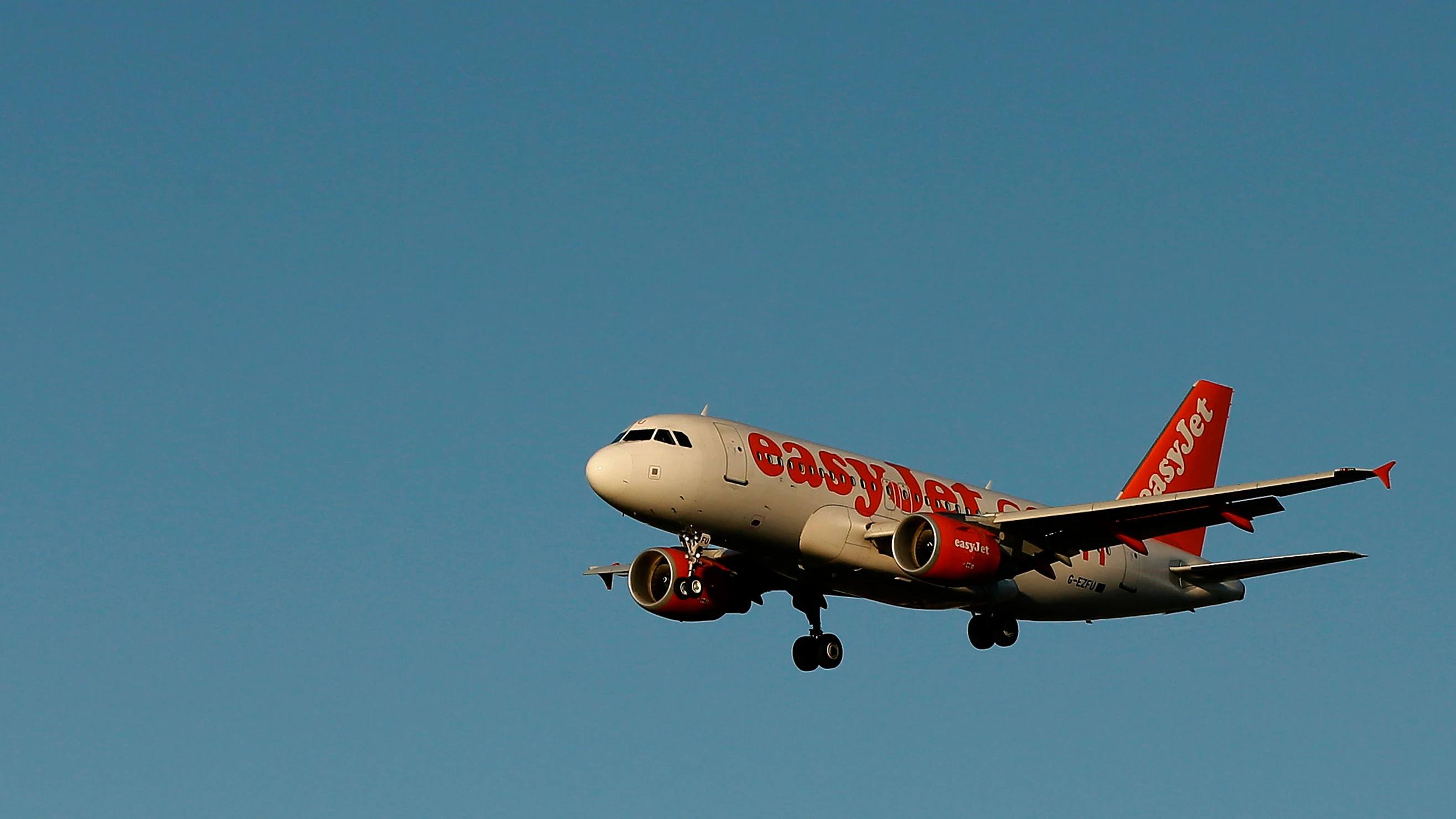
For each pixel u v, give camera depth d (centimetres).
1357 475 11644
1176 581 15750
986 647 15125
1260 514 12631
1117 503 12875
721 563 14675
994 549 13138
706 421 13100
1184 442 16950
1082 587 15025
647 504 12700
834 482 13412
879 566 13225
